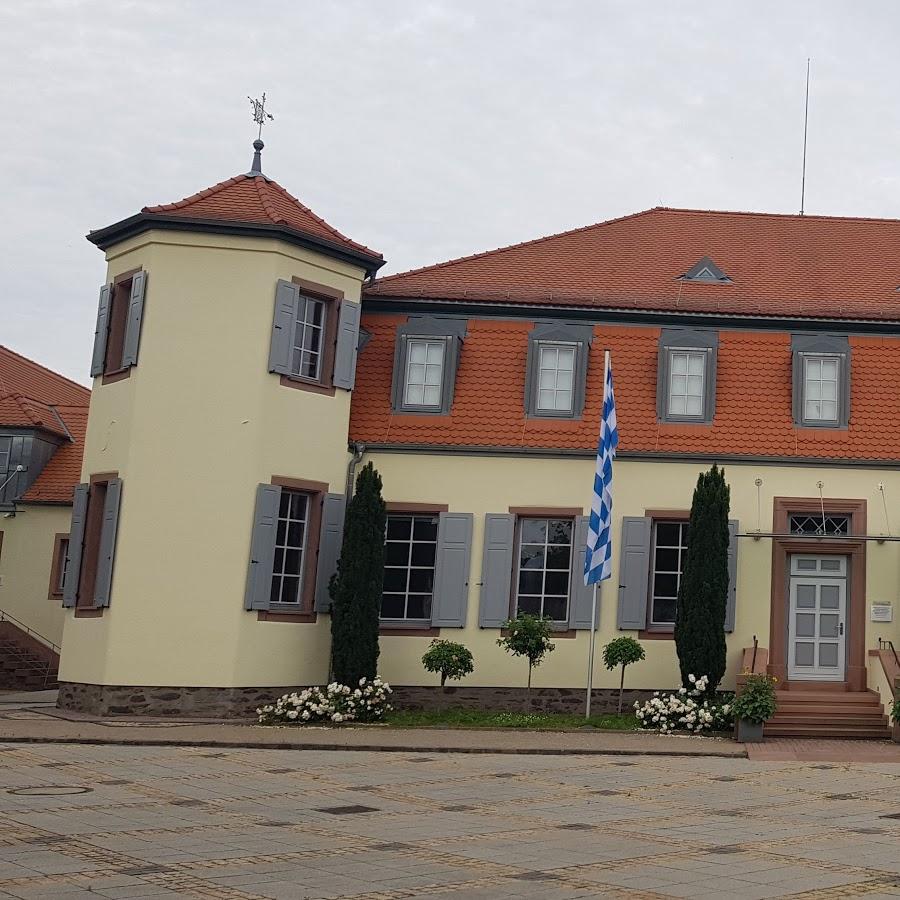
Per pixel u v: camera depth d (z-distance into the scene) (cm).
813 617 2302
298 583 2248
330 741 1839
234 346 2180
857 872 1047
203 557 2136
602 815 1321
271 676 2169
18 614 3134
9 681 2947
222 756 1706
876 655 2211
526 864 1059
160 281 2192
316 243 2250
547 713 2259
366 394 2394
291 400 2223
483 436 2341
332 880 981
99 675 2119
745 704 1981
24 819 1208
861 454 2294
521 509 2325
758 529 2292
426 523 2353
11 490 3203
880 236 2828
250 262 2200
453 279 2550
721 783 1565
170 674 2109
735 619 2262
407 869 1029
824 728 2080
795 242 2789
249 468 2158
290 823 1237
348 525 2189
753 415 2344
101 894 914
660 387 2366
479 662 2283
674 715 2105
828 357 2364
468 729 2042
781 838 1201
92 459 2269
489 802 1393
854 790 1521
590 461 2328
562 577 2323
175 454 2155
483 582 2302
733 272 2622
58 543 3147
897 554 2270
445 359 2397
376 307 2459
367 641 2162
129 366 2191
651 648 2270
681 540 2323
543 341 2400
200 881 967
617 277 2577
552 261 2652
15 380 3600
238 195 2303
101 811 1267
